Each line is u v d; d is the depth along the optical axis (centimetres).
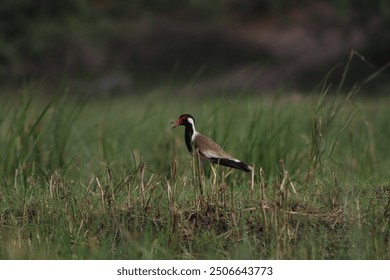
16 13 7719
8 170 2136
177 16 8919
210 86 6800
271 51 7744
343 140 2592
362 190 1834
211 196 1752
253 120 2328
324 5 8525
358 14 7538
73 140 2569
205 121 2430
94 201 1764
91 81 6675
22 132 2233
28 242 1594
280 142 2369
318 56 7388
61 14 7938
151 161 2361
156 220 1681
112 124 3169
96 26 8006
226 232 1617
